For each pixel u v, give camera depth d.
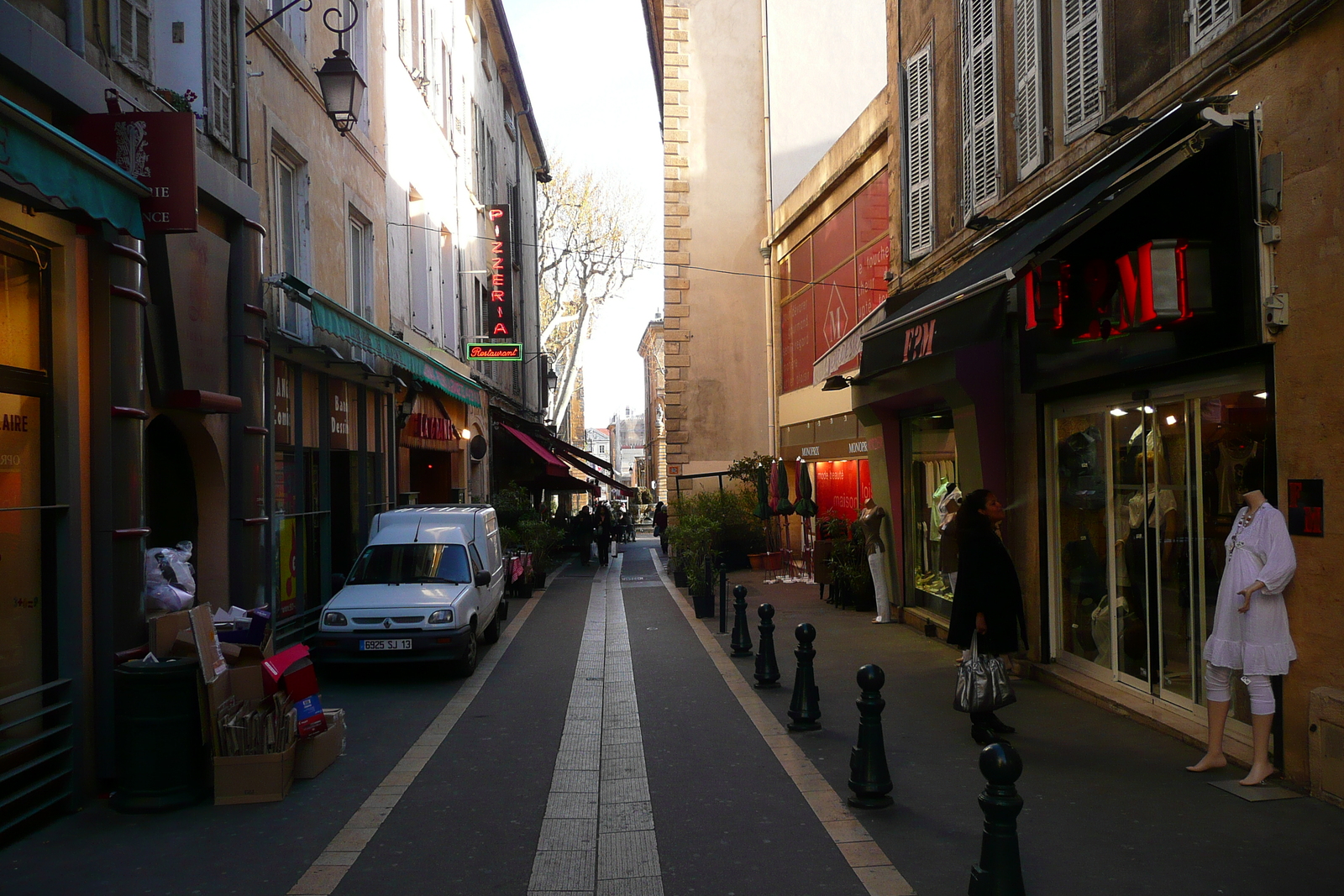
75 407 6.45
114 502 6.70
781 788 6.39
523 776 6.95
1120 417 8.08
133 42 8.14
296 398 12.27
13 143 5.09
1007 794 4.18
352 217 15.69
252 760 6.37
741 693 9.46
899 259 14.35
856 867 4.99
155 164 6.95
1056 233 6.79
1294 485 5.77
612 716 8.71
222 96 9.79
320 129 13.58
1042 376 8.83
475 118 26.55
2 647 5.90
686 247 28.66
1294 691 5.82
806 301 24.00
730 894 4.73
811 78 27.45
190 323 8.45
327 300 12.20
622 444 131.88
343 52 12.52
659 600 18.84
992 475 9.92
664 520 37.34
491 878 5.05
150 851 5.50
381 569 12.05
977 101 11.21
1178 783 6.02
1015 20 9.99
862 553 15.44
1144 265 6.46
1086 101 8.52
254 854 5.45
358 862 5.30
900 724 7.88
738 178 28.75
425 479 22.45
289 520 12.00
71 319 6.46
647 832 5.64
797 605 16.50
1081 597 8.91
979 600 7.10
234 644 7.09
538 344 39.69
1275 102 5.91
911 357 10.38
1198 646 7.02
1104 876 4.69
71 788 6.25
